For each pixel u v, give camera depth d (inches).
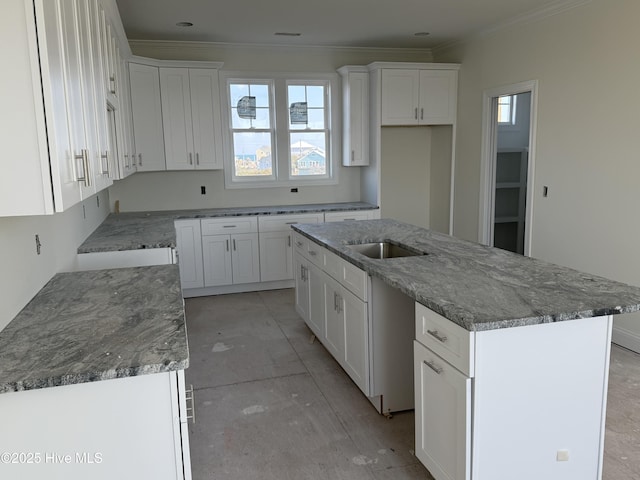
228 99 227.3
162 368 58.5
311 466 97.1
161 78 206.4
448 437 78.5
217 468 96.9
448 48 235.8
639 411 114.6
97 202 173.9
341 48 235.1
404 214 257.8
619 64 149.9
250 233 214.8
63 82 61.4
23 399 56.6
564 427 78.2
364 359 112.0
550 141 177.9
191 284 210.8
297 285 169.0
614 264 155.2
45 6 54.0
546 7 172.9
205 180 229.1
